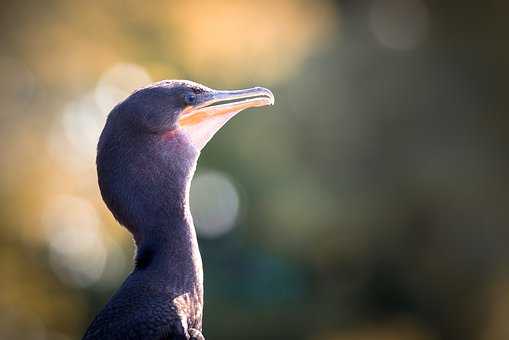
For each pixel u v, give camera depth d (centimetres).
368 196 1670
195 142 681
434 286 1748
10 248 1416
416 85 1694
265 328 1734
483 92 1741
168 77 1416
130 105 664
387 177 1670
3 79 1353
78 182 1367
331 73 1650
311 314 1745
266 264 1753
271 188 1675
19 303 1441
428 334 1775
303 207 1656
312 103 1633
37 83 1364
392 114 1672
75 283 1466
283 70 1616
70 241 1416
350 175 1658
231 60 1522
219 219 1734
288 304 1741
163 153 661
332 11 1731
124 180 652
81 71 1380
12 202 1368
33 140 1355
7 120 1348
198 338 612
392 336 1786
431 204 1703
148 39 1446
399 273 1745
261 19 1528
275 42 1559
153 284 619
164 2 1443
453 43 1761
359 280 1756
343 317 1756
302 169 1659
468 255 1720
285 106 1631
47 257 1434
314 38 1653
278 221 1683
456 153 1691
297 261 1745
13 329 1441
